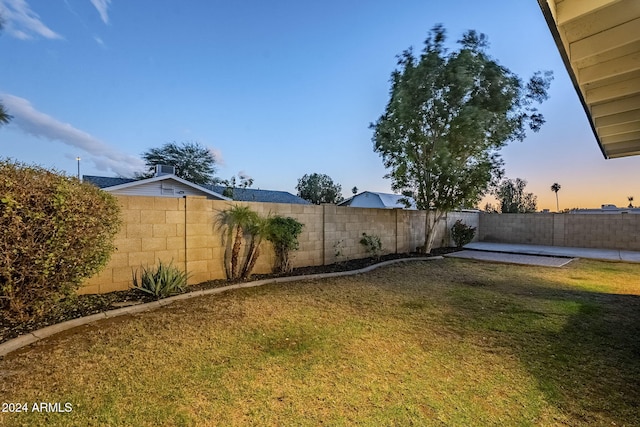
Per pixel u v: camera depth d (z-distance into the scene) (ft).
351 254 28.89
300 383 7.87
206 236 19.31
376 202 82.12
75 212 11.27
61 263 11.25
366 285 19.76
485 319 13.12
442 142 29.25
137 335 10.91
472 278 22.33
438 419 6.46
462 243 43.24
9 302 10.78
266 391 7.48
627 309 14.55
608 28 8.35
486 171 29.81
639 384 7.96
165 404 6.87
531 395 7.41
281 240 22.02
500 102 27.89
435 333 11.49
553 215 44.86
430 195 32.37
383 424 6.30
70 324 11.58
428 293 17.78
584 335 11.33
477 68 27.78
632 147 17.49
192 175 85.97
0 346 9.35
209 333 11.21
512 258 32.81
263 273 22.08
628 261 30.04
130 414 6.49
